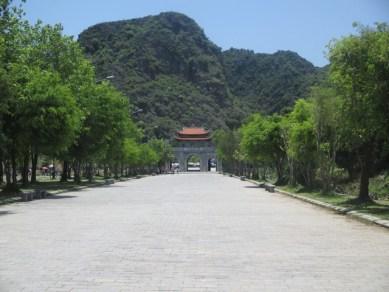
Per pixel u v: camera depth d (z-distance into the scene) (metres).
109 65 190.50
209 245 13.62
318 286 9.06
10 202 29.47
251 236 15.41
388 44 21.31
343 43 22.72
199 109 198.25
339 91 24.09
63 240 14.46
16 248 13.07
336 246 13.52
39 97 34.12
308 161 38.12
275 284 9.21
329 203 27.00
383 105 21.91
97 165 94.06
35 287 8.98
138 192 41.44
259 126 52.22
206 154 165.25
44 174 99.19
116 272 10.20
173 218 20.70
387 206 24.77
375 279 9.62
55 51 47.84
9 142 33.31
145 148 104.06
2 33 33.41
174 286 9.05
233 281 9.45
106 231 16.47
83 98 48.78
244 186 53.81
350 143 27.41
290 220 20.16
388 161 40.59
